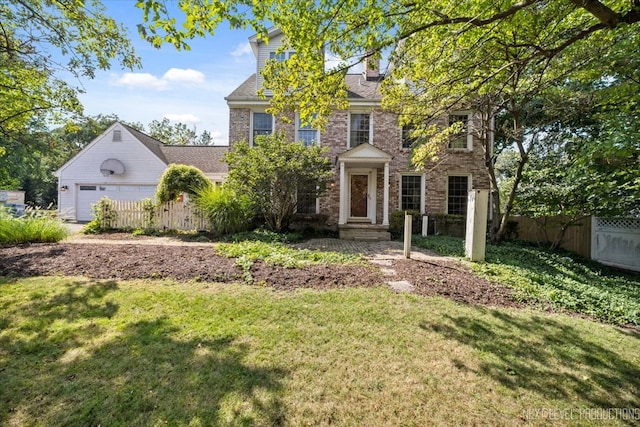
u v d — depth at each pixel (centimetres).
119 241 808
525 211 963
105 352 252
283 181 996
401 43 463
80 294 382
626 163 574
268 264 545
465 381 230
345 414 191
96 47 663
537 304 420
